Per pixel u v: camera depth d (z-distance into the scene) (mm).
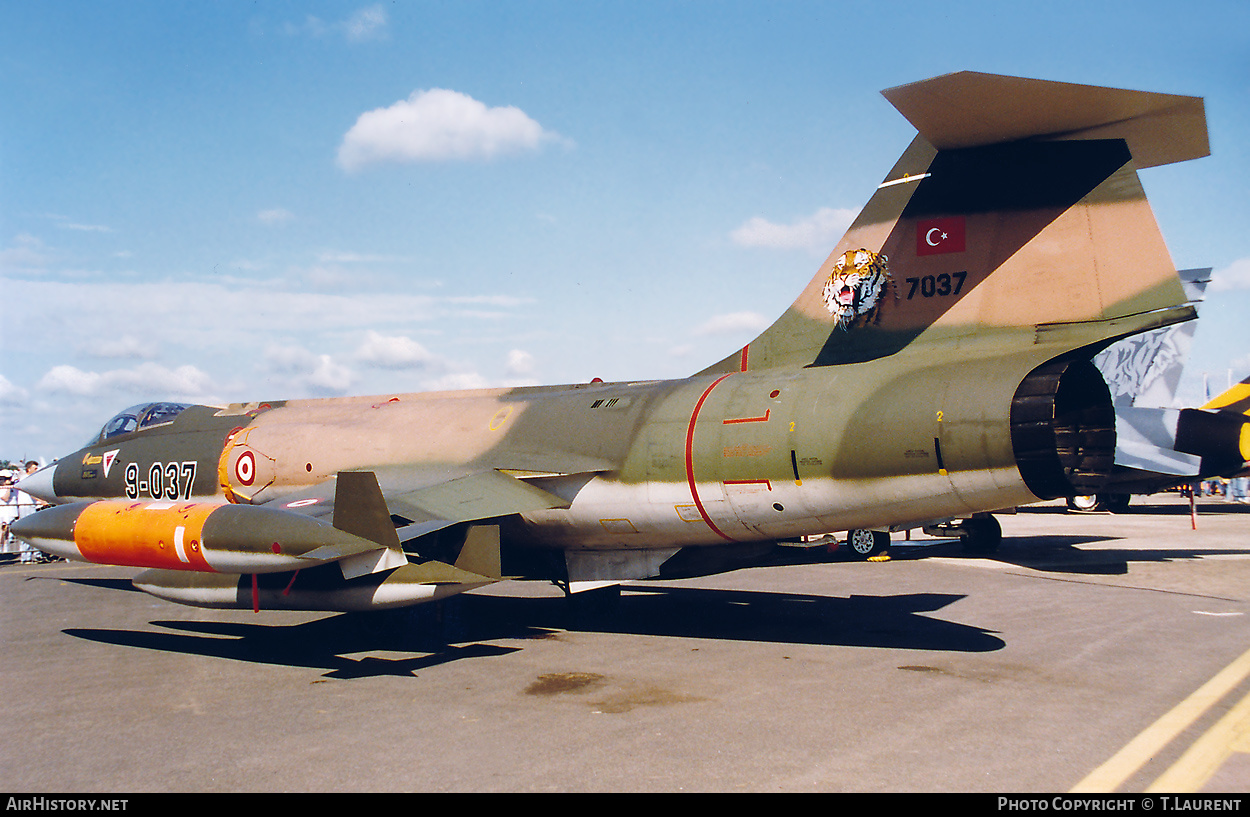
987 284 7383
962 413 6613
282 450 10984
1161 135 6641
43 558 17719
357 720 5691
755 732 5277
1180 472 15195
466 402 10398
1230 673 6688
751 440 7676
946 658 7312
